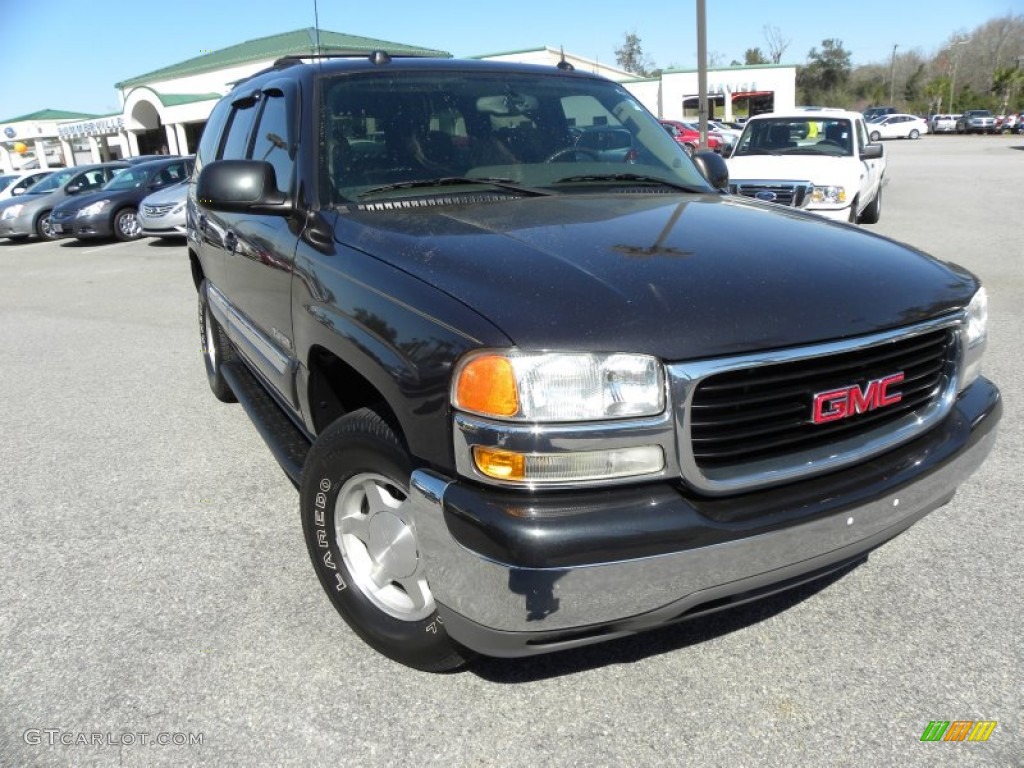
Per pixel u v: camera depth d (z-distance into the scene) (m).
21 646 2.78
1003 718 2.34
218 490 4.02
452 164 3.17
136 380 6.11
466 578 2.02
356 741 2.32
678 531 1.98
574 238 2.46
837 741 2.27
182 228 14.59
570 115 3.60
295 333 2.96
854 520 2.22
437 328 2.10
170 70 42.38
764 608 2.90
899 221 12.46
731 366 2.01
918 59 91.50
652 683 2.53
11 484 4.16
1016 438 4.28
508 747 2.28
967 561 3.15
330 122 3.11
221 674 2.61
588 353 1.95
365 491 2.57
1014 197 15.32
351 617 2.68
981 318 2.67
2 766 2.24
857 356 2.22
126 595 3.08
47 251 15.96
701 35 12.91
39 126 45.62
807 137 11.30
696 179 3.65
